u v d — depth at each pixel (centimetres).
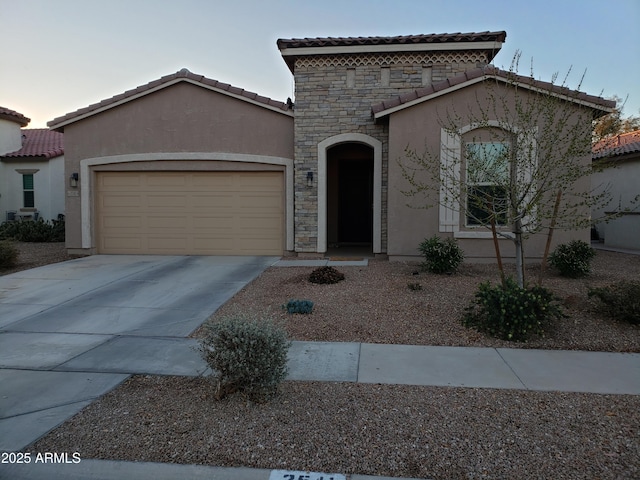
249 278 1052
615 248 1734
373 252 1323
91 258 1369
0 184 2205
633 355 593
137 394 488
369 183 1670
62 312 807
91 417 439
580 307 759
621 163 1742
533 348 623
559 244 1073
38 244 1839
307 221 1327
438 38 1251
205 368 559
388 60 1294
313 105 1311
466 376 530
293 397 475
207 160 1380
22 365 571
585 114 1016
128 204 1429
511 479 344
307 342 647
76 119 1405
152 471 361
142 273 1127
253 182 1384
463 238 1177
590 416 431
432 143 1164
